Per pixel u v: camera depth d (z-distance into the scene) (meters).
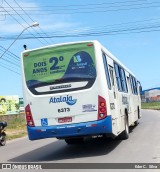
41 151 16.00
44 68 13.26
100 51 13.07
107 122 12.72
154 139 16.44
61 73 13.09
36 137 13.16
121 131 15.70
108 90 13.21
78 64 13.02
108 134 13.40
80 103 12.85
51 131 12.97
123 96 17.47
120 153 13.05
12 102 51.47
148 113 46.62
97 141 17.59
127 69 21.11
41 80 13.23
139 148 13.92
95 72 12.88
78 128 12.77
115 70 16.06
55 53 13.21
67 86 13.00
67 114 12.91
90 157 12.70
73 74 13.00
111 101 13.59
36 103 13.20
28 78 13.39
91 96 12.81
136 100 24.91
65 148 16.20
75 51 13.08
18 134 30.34
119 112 15.45
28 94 13.32
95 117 12.74
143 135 18.50
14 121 46.44
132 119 21.31
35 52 13.38
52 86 13.11
